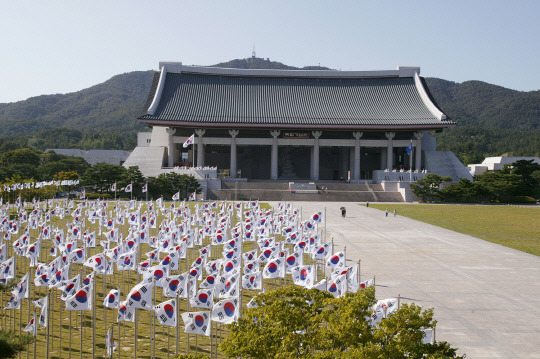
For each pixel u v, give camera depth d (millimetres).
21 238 39469
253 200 107312
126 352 22641
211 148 137750
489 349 23500
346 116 122438
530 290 33500
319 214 50500
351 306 16953
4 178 106312
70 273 35531
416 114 121438
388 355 15562
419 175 118938
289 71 134375
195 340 24500
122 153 167000
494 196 109188
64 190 113625
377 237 55250
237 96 128125
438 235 57094
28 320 27016
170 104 122188
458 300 31062
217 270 31594
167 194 108312
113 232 44625
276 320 17875
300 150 139375
